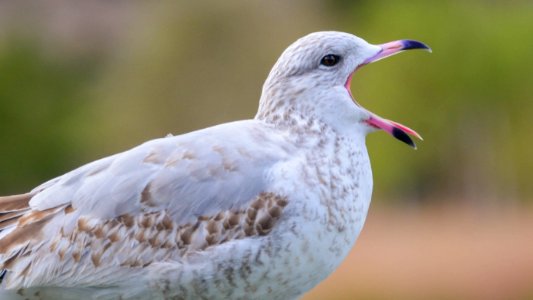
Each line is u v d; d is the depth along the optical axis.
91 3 34.84
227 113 25.59
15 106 27.70
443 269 15.38
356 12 28.52
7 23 32.03
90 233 5.07
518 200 27.44
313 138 5.24
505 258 16.12
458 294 14.30
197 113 25.80
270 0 25.97
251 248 4.96
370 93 26.78
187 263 4.99
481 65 27.30
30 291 5.18
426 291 14.37
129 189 5.10
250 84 25.53
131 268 5.04
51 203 5.19
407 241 19.11
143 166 5.14
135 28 30.80
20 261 5.14
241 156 5.12
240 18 25.83
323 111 5.29
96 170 5.21
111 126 26.55
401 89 26.84
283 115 5.34
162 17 26.52
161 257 5.02
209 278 4.99
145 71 26.23
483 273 15.27
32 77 29.11
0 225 5.27
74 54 31.08
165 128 25.95
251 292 5.05
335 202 5.07
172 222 5.04
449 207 26.69
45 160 27.53
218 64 25.72
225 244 4.96
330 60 5.34
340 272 15.32
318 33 5.44
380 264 15.91
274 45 25.59
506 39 27.64
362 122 5.34
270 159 5.12
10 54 29.30
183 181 5.08
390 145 25.61
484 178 27.41
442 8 28.28
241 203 5.02
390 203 26.11
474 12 28.16
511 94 27.42
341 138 5.26
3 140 27.33
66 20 33.00
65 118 28.19
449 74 27.02
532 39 27.73
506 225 21.78
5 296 5.23
